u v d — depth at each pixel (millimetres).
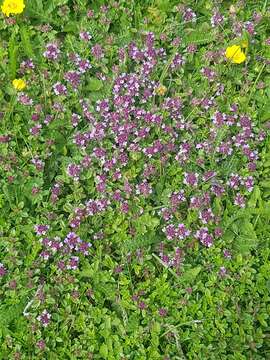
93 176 389
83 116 409
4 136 385
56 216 374
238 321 358
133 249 369
